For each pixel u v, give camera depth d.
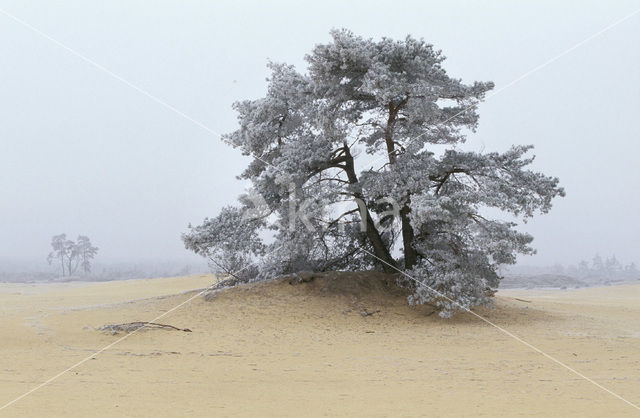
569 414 9.27
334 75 23.77
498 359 15.58
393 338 19.70
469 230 23.80
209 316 22.70
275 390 11.54
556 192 23.88
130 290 44.16
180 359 15.61
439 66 23.55
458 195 22.52
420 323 22.78
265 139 26.48
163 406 9.95
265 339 19.23
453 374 13.43
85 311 24.30
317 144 25.92
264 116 26.58
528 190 24.02
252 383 12.30
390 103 24.81
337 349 17.58
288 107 26.97
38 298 37.41
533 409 9.70
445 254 23.80
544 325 22.80
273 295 25.39
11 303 32.09
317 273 27.05
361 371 13.90
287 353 16.84
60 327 20.20
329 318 23.00
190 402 10.32
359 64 23.34
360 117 26.20
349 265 29.56
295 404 10.22
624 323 24.12
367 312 23.72
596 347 17.55
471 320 23.56
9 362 14.59
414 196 22.73
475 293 23.00
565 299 40.50
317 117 24.56
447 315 22.53
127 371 13.67
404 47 23.09
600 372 13.60
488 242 22.86
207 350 17.14
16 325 20.20
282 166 24.48
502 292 52.50
